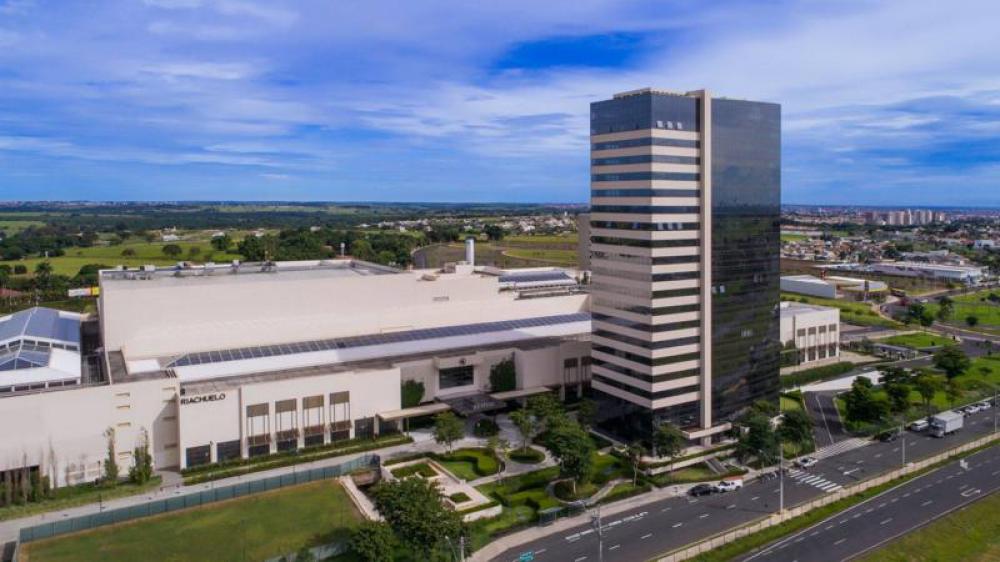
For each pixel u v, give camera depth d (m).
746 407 144.25
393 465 125.62
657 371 132.00
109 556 93.44
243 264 194.12
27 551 94.88
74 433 115.94
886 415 147.75
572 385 165.12
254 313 152.62
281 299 155.38
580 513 109.88
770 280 145.88
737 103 136.75
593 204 144.12
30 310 166.00
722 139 135.12
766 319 146.12
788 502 115.12
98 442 118.00
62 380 122.88
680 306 133.88
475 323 178.75
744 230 140.12
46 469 113.88
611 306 141.25
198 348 146.62
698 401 137.88
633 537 102.62
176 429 124.81
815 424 154.88
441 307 175.75
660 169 129.12
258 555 93.69
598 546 99.44
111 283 152.25
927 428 152.38
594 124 141.62
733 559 96.88
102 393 118.19
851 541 102.50
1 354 127.81
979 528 108.62
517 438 140.62
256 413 127.75
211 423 124.44
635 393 136.00
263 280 160.88
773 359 148.50
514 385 160.12
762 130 141.12
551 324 184.62
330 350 153.00
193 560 92.38
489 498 112.44
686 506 113.50
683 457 129.88
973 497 118.56
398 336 164.25
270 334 154.25
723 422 140.62
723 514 110.56
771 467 130.00
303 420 132.38
